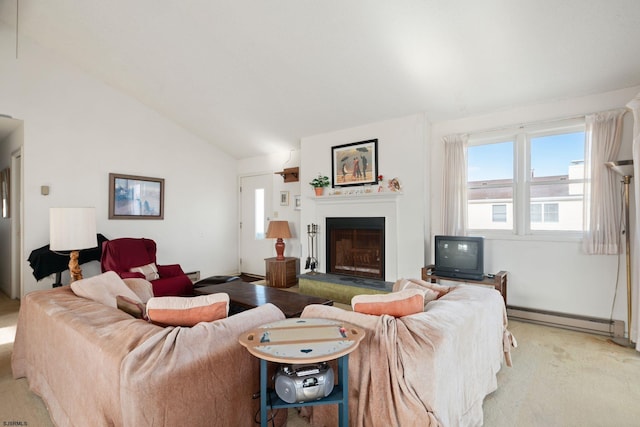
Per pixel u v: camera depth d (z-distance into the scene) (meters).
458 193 3.79
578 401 1.92
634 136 2.65
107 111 4.46
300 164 5.20
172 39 3.39
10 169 4.35
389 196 4.04
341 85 3.62
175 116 5.05
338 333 1.42
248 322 1.59
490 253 3.66
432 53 2.93
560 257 3.27
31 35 3.75
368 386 1.46
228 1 2.78
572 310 3.21
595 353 2.60
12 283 4.21
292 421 1.75
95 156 4.34
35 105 3.85
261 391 1.35
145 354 1.21
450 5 2.44
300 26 2.90
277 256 5.18
